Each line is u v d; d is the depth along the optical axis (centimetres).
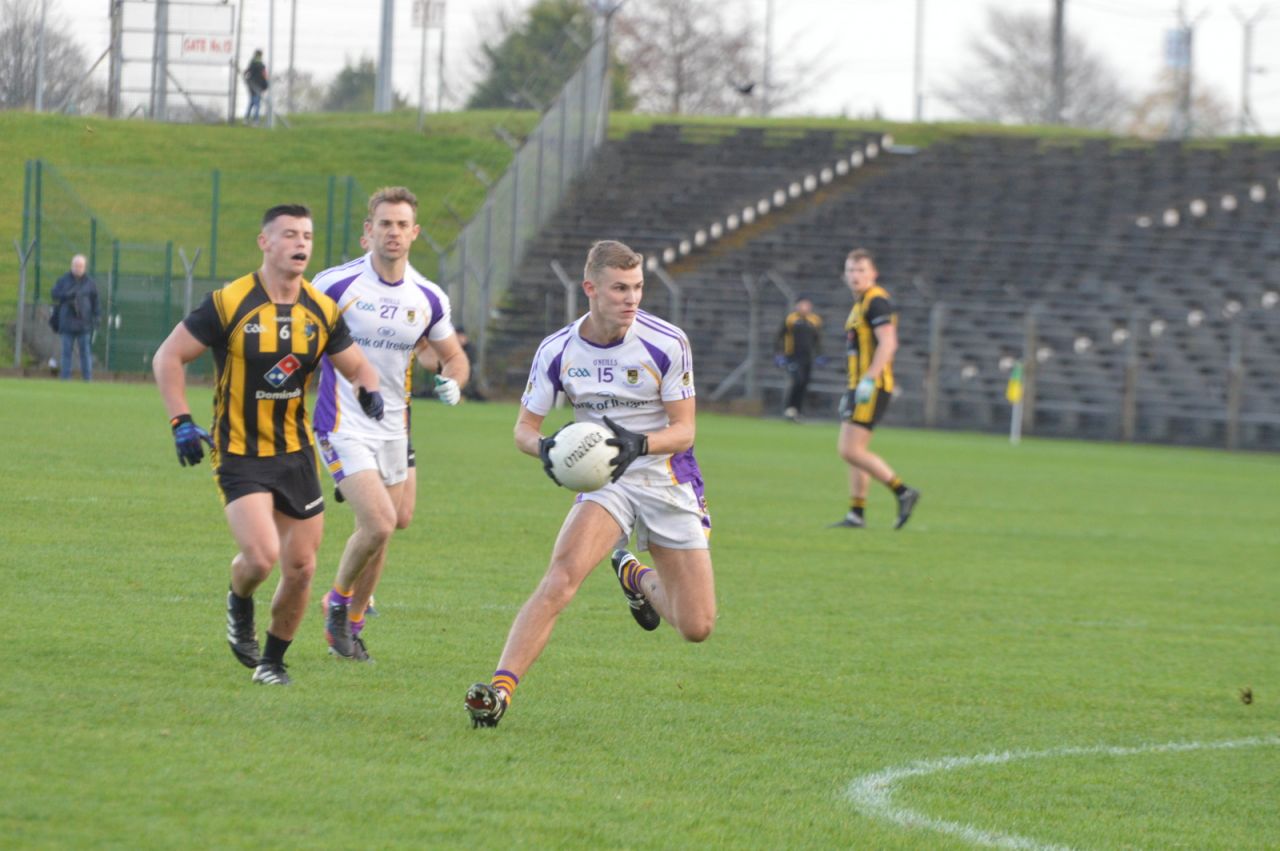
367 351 2873
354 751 1977
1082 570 4466
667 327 2336
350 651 2639
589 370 2341
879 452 9256
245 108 16300
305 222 2309
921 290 13788
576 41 17362
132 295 11794
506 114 18025
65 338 10725
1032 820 1891
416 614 3127
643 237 14850
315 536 2381
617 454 2208
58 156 14488
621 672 2670
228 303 2294
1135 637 3362
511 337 13388
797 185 15900
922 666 2900
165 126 15725
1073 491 7219
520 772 1938
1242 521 6188
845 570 4200
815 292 14025
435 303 2947
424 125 17538
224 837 1580
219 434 2325
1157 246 14475
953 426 12619
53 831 1556
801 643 3073
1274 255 14212
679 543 2352
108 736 1950
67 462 5406
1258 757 2309
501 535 4428
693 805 1844
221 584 3275
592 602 3462
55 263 12588
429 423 9219
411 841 1617
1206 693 2781
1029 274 14125
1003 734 2370
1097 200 15338
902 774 2077
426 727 2147
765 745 2194
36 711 2058
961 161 16450
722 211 15412
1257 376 12606
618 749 2103
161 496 4659
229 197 14188
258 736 2016
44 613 2805
